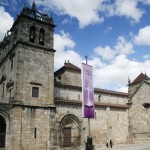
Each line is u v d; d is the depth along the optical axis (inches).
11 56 1553.9
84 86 1498.5
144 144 1881.2
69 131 1562.5
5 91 1619.1
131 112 2010.3
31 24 1569.9
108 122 1804.9
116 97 2178.9
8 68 1616.6
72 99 1808.6
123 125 1918.1
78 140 1566.2
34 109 1400.1
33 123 1371.8
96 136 1686.8
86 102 1483.8
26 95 1396.4
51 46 1620.3
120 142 1844.2
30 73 1455.5
